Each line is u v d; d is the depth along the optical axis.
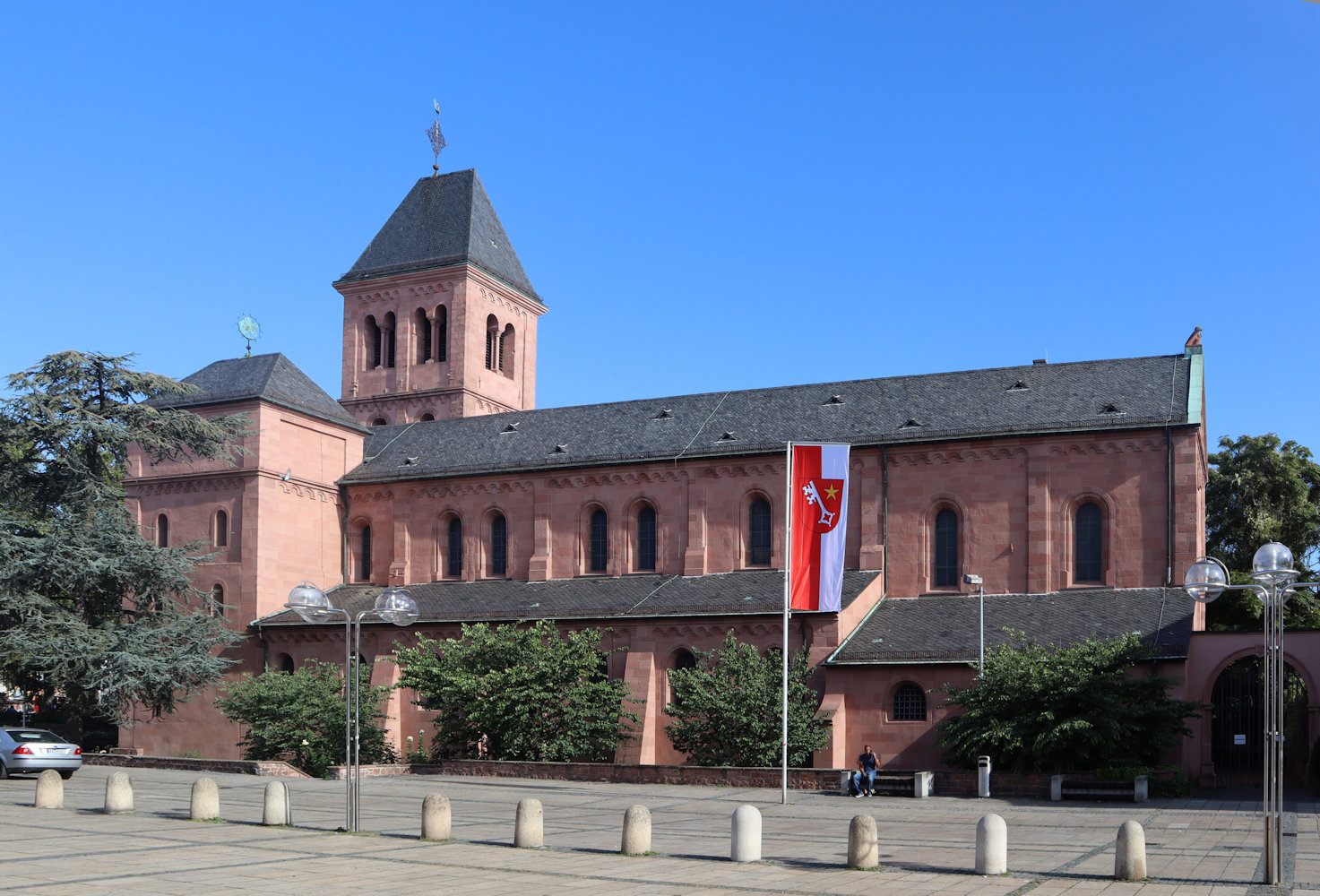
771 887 20.16
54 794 32.03
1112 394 52.41
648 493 57.94
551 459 60.53
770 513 55.38
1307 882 20.70
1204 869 22.28
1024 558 50.78
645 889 19.89
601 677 50.41
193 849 24.06
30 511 52.88
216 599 59.97
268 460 60.28
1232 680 49.78
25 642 47.03
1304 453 71.44
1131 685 39.16
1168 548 48.53
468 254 75.56
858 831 22.47
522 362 81.31
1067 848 25.66
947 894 19.44
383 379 77.50
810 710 46.97
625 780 44.91
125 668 47.97
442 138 81.06
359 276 78.44
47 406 50.78
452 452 64.81
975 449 52.22
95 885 19.48
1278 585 21.36
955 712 45.19
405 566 62.78
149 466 62.69
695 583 54.94
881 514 53.47
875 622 50.22
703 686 46.56
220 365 64.69
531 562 59.56
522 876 21.20
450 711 50.62
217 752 58.09
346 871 21.56
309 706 50.25
